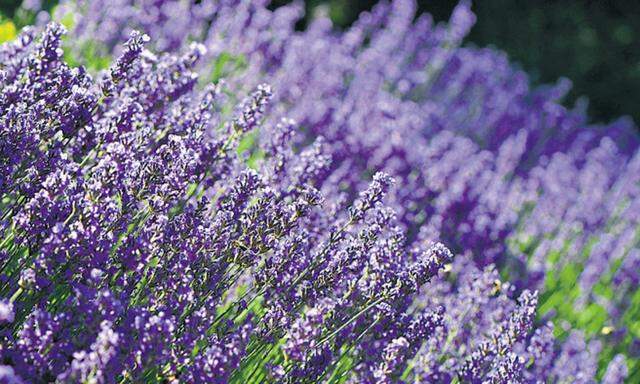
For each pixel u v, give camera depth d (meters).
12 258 4.03
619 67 21.16
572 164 13.01
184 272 4.16
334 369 4.89
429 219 7.76
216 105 8.17
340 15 18.94
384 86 12.16
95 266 3.82
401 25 12.83
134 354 3.47
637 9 21.48
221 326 4.32
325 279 4.53
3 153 4.07
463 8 13.88
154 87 5.13
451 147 9.96
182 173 4.24
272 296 4.54
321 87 9.93
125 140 4.40
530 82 19.28
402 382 4.65
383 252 4.56
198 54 5.25
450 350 5.70
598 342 7.75
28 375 3.41
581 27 21.14
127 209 4.14
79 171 4.11
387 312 4.55
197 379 3.61
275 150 5.58
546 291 8.91
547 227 10.17
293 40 10.17
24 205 4.09
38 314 3.46
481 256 7.84
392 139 8.40
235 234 4.40
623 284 9.27
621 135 15.70
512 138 11.65
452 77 13.77
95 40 8.77
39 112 4.26
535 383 5.57
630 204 11.83
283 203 4.53
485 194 9.01
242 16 10.05
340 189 7.32
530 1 21.06
